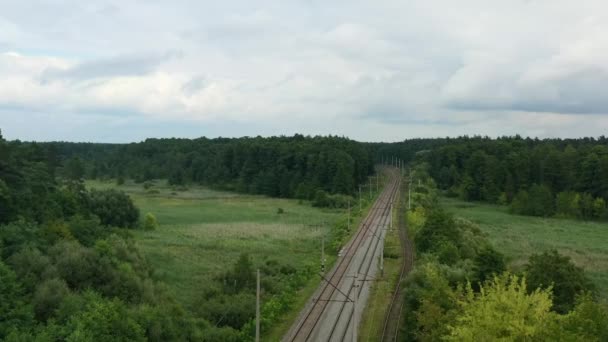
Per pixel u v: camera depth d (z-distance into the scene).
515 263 73.56
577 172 160.38
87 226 73.75
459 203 169.75
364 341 45.34
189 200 164.25
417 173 192.50
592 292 41.94
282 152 192.38
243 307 53.62
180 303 56.88
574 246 94.00
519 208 147.75
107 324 39.03
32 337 37.03
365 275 67.38
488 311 27.53
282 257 81.44
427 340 37.84
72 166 154.00
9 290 43.09
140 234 98.81
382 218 116.06
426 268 52.69
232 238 96.88
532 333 25.75
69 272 52.84
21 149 97.31
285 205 157.00
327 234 101.81
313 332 47.28
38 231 62.31
